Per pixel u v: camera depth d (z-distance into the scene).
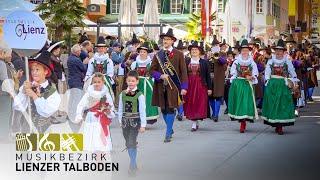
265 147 14.53
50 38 25.53
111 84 17.48
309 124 19.47
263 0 64.69
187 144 14.85
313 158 13.05
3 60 14.23
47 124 9.89
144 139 15.61
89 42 19.47
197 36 41.31
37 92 9.59
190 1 60.03
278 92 16.81
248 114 17.05
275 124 16.86
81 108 10.47
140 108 10.99
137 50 18.86
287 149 14.22
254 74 17.22
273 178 11.00
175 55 15.38
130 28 31.88
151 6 33.50
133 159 11.06
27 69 9.66
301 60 24.20
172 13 60.28
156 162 12.40
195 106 17.42
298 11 91.38
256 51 21.89
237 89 17.17
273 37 59.97
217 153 13.57
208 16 29.94
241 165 12.20
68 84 17.62
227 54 22.78
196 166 12.04
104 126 10.41
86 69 18.70
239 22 53.44
